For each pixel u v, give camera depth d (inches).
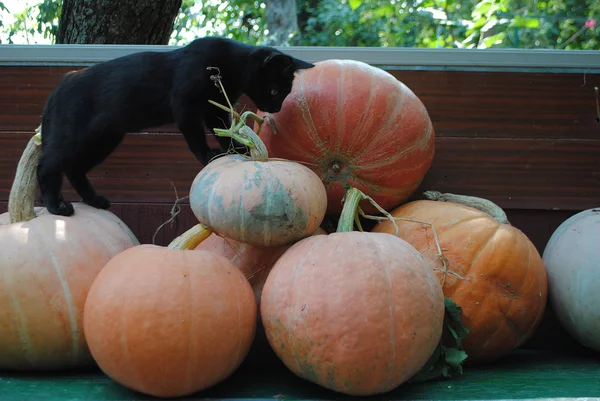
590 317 51.3
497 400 41.5
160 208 60.9
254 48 58.7
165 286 43.3
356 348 42.2
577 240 52.9
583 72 61.1
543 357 55.9
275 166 47.7
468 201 55.9
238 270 46.8
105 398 43.6
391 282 43.3
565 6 190.5
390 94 54.7
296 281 43.9
